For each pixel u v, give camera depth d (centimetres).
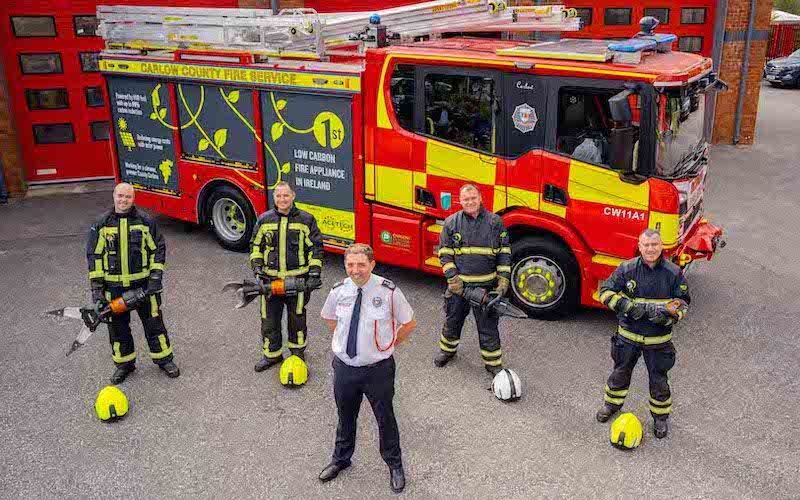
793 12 4219
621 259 673
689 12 1419
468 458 520
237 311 762
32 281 835
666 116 632
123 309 583
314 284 610
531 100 673
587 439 543
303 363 620
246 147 851
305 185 823
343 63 778
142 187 971
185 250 935
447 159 725
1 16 1095
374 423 562
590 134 658
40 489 488
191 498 481
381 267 877
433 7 756
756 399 595
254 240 614
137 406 586
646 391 607
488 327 600
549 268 716
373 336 455
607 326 723
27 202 1124
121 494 484
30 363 652
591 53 654
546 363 652
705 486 491
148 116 925
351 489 489
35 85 1145
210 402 593
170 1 1151
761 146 1544
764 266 882
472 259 590
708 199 1163
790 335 705
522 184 697
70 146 1191
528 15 782
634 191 647
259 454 527
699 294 801
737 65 1492
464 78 699
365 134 763
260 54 807
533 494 483
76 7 1138
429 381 622
